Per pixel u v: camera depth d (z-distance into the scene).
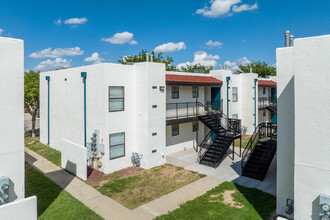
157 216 9.39
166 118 16.58
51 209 9.78
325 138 6.91
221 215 9.37
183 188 11.97
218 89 21.33
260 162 13.55
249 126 25.73
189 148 19.78
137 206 10.21
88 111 15.09
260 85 27.12
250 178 13.25
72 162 14.04
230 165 15.55
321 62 6.93
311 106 7.12
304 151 7.28
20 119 8.78
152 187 12.09
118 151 14.54
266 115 32.28
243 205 10.16
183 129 19.25
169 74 17.86
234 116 25.30
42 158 17.20
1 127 8.38
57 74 18.52
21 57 8.78
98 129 14.31
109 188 11.96
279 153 9.41
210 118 19.05
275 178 13.24
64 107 17.83
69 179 13.17
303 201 7.35
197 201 10.52
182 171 14.38
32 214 8.02
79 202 10.43
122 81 14.52
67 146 14.52
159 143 15.38
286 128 9.26
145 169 14.72
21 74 8.79
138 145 15.16
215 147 16.17
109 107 13.98
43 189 11.77
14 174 8.68
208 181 12.84
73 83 16.55
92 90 14.62
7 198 8.15
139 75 14.86
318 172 7.05
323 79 6.91
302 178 7.34
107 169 13.98
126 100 14.77
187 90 19.23
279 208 9.39
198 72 21.84
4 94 8.41
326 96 6.86
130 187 12.09
